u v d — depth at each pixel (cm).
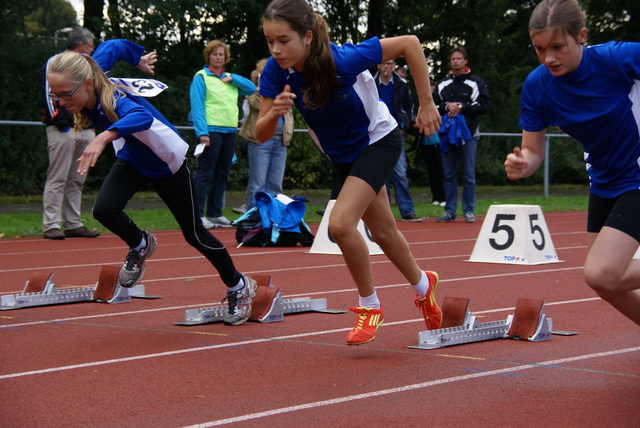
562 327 499
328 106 411
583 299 605
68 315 548
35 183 1706
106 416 318
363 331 425
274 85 423
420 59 422
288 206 974
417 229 1171
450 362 407
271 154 1112
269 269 774
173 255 888
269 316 523
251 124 1093
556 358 415
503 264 814
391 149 430
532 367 396
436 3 2458
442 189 1612
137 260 508
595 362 406
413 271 453
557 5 344
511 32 2812
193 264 819
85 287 627
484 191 2106
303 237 972
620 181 368
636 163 360
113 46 549
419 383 367
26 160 1683
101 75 461
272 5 389
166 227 1177
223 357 421
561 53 347
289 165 1920
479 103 1212
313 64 392
